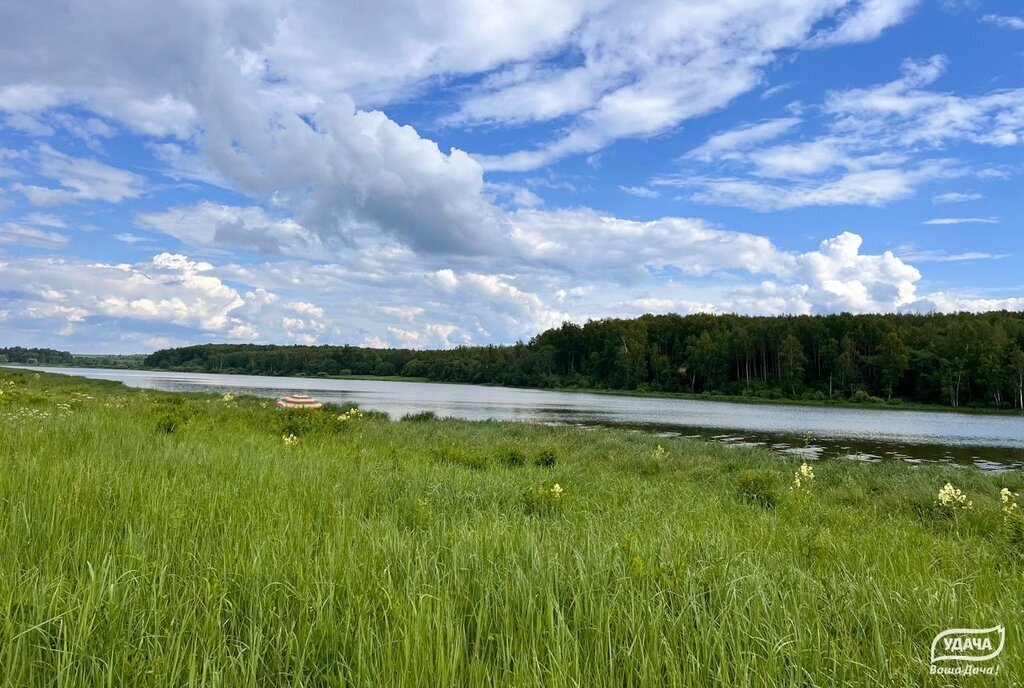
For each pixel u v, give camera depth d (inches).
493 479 348.2
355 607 116.9
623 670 104.7
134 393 1440.7
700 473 563.2
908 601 146.0
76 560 126.5
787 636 115.6
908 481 584.4
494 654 109.4
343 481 283.1
